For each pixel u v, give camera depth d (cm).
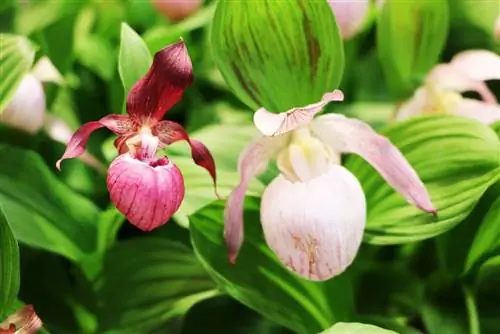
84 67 71
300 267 53
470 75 60
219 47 54
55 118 65
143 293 60
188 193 57
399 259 63
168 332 60
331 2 59
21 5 67
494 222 56
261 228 57
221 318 61
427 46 63
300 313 57
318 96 56
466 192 54
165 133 54
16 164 60
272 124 52
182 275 60
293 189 54
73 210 60
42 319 60
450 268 59
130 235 65
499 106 61
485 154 54
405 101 64
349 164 57
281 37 55
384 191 56
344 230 53
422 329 61
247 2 53
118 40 73
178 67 52
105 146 60
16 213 58
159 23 72
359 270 61
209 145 59
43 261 62
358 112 68
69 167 66
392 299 60
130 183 52
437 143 55
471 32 70
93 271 61
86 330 61
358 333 51
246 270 56
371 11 65
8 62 56
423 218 55
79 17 70
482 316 58
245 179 55
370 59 72
